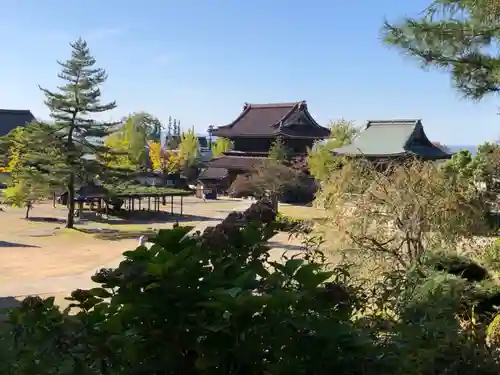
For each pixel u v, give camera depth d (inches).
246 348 71.9
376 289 143.3
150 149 2849.4
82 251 1015.0
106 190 1362.0
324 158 1354.6
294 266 82.7
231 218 96.5
